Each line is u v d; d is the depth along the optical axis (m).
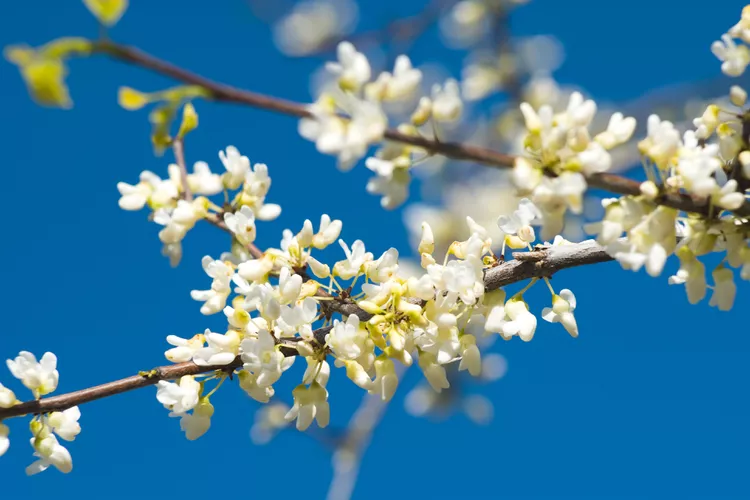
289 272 0.93
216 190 0.99
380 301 0.92
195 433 0.94
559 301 0.93
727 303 0.91
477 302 0.93
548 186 0.87
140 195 0.99
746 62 0.92
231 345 0.93
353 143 0.86
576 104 0.87
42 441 0.94
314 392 0.93
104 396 0.94
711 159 0.88
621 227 0.89
